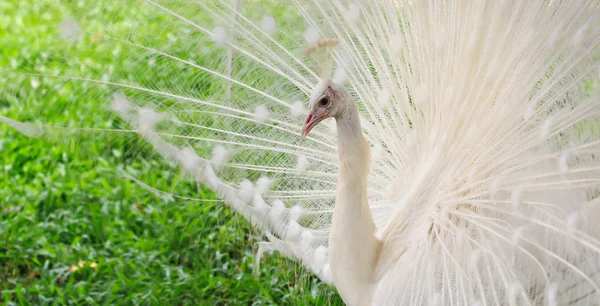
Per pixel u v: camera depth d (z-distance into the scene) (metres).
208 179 5.79
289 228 5.70
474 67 4.98
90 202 8.09
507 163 5.01
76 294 6.66
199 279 6.88
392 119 5.59
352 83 5.68
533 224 4.70
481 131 5.01
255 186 5.83
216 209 6.67
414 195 5.12
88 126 5.83
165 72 5.90
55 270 6.97
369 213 4.95
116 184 8.14
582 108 4.80
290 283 6.69
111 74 5.90
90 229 7.68
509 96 4.96
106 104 5.73
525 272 4.59
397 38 5.23
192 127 5.84
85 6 6.12
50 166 8.73
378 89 5.54
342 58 5.68
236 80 5.89
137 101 5.80
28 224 7.68
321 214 5.84
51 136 5.64
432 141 5.20
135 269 7.05
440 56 5.10
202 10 5.78
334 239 4.95
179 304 6.67
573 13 4.79
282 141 5.85
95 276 7.00
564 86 4.94
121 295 6.69
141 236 7.71
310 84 5.71
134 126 5.73
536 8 4.83
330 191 5.80
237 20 5.77
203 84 5.90
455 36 5.03
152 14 5.93
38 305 6.59
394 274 4.84
